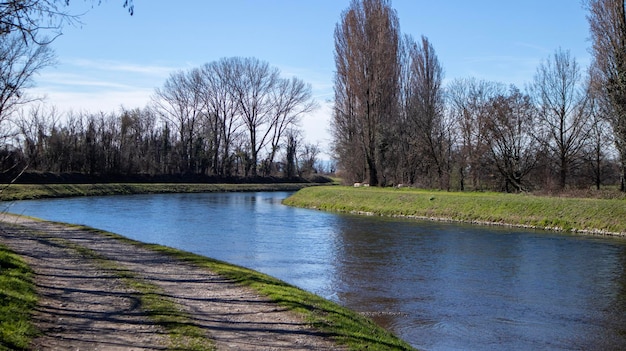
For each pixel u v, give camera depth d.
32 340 7.76
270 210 42.78
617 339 11.67
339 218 36.03
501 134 44.00
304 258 20.67
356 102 52.69
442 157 50.00
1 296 9.44
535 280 17.16
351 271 18.38
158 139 82.31
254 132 87.19
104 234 21.61
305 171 99.94
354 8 51.19
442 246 23.72
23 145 39.91
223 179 84.44
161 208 43.47
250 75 84.56
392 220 34.72
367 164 52.31
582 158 42.31
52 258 15.09
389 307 13.98
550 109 42.50
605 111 36.66
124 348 7.80
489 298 14.95
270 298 11.36
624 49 34.22
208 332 8.86
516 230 29.27
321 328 9.48
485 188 46.97
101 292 11.26
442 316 13.23
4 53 14.62
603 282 16.91
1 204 43.47
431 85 52.72
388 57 50.66
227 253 21.52
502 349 11.00
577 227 28.66
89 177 67.69
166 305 10.39
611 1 35.09
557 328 12.39
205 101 84.06
